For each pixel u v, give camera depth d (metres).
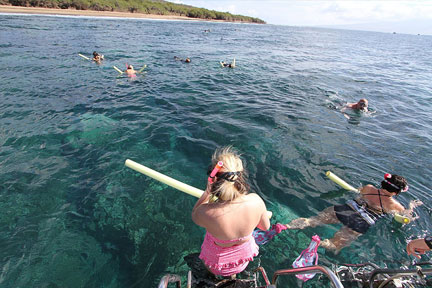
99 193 3.74
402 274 1.96
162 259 2.83
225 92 8.52
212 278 2.08
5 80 8.41
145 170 3.33
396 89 10.59
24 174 4.04
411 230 3.31
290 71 12.74
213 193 1.79
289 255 2.90
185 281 2.58
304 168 4.52
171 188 3.91
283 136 5.59
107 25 33.03
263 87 9.41
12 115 5.95
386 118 7.16
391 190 3.46
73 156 4.57
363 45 36.47
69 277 2.60
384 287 2.42
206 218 1.78
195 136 5.41
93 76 9.67
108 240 3.03
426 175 4.52
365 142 5.62
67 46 15.71
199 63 13.27
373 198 3.59
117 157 4.60
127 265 2.75
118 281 2.59
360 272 2.65
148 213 3.44
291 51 21.33
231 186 1.75
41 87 8.02
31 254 2.81
